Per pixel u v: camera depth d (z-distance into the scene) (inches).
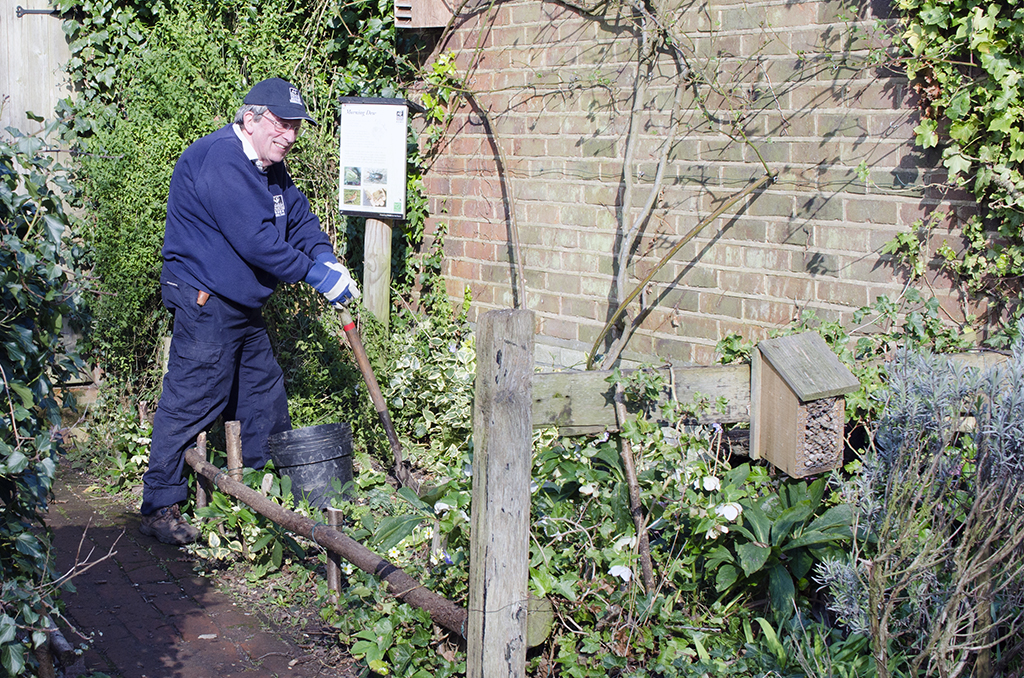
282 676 122.7
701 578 126.1
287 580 153.0
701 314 185.2
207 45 226.7
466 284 238.7
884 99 153.6
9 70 216.2
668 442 136.6
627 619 116.3
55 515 179.8
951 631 90.6
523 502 96.7
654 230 192.1
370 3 242.7
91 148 215.6
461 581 121.3
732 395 125.6
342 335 229.5
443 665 112.3
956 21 140.6
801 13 163.8
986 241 143.8
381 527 136.3
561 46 207.2
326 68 247.1
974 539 90.5
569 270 211.2
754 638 119.2
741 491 122.4
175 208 167.9
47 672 99.4
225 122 228.8
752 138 173.0
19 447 90.2
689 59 182.1
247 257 165.0
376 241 228.2
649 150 191.5
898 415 101.7
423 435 211.5
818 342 121.6
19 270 92.4
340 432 177.8
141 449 200.1
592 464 135.2
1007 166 139.2
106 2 218.7
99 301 214.4
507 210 224.7
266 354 187.0
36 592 93.7
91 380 226.8
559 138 209.9
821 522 118.4
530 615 102.4
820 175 163.6
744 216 175.9
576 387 120.6
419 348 217.3
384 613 124.7
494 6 221.3
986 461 93.9
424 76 237.5
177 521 169.6
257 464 189.3
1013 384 92.6
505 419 94.3
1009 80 135.9
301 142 239.8
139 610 141.3
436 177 243.1
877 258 156.9
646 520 122.0
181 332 169.8
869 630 100.9
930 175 149.0
